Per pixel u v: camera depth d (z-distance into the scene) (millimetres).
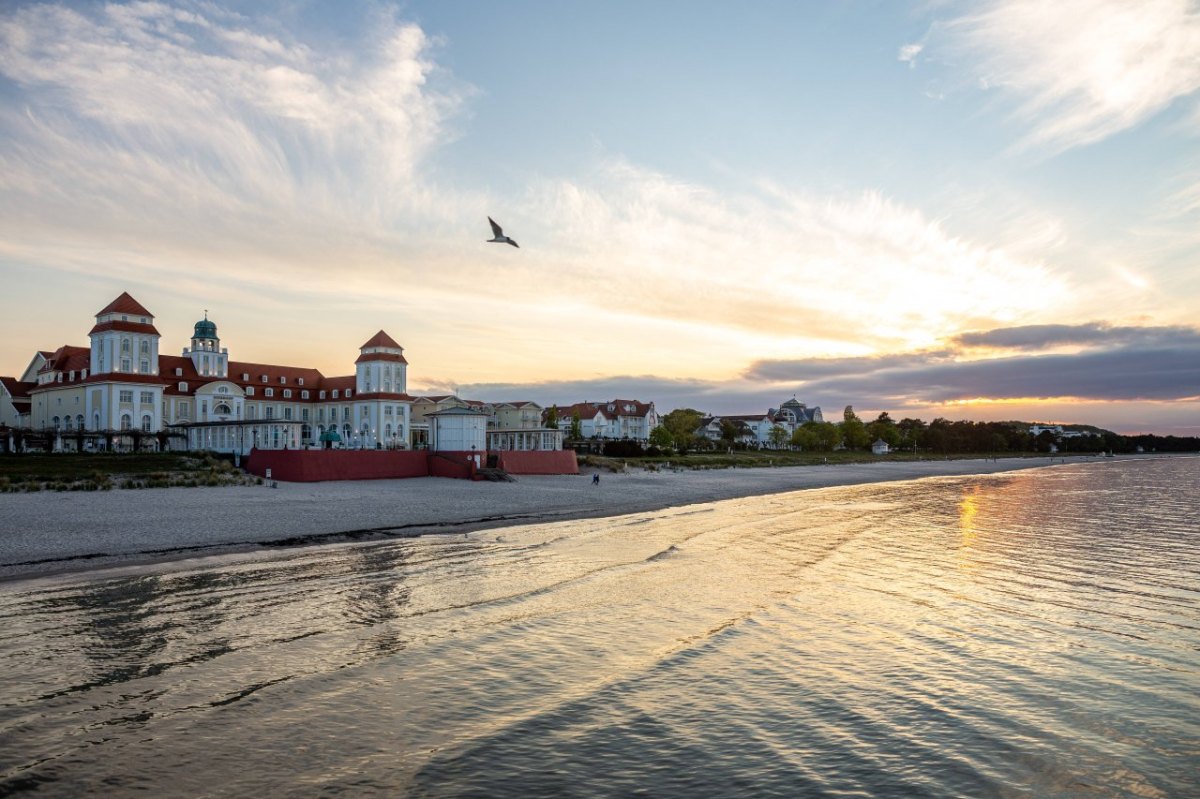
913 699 14203
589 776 11062
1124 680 15367
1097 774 11266
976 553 32031
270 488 58188
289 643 17172
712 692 14438
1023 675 15633
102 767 10977
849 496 66875
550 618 19766
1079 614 20859
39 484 50969
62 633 17750
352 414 113625
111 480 55969
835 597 22734
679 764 11461
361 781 10781
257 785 10602
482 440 79812
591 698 14062
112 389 85875
